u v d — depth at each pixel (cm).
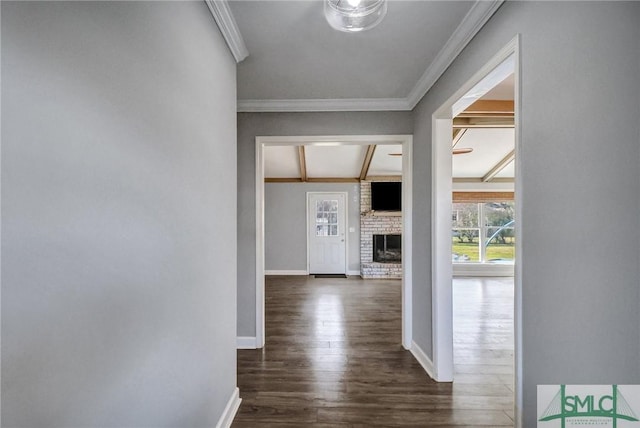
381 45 214
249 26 192
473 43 192
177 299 124
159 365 110
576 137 112
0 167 55
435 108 256
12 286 58
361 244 771
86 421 75
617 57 97
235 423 197
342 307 473
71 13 70
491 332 368
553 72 123
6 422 57
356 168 732
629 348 95
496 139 582
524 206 140
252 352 305
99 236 79
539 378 130
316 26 192
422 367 274
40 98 63
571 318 115
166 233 115
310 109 317
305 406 215
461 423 198
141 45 99
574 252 113
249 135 321
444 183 253
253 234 321
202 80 152
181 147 128
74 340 71
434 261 253
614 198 98
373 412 209
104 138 81
